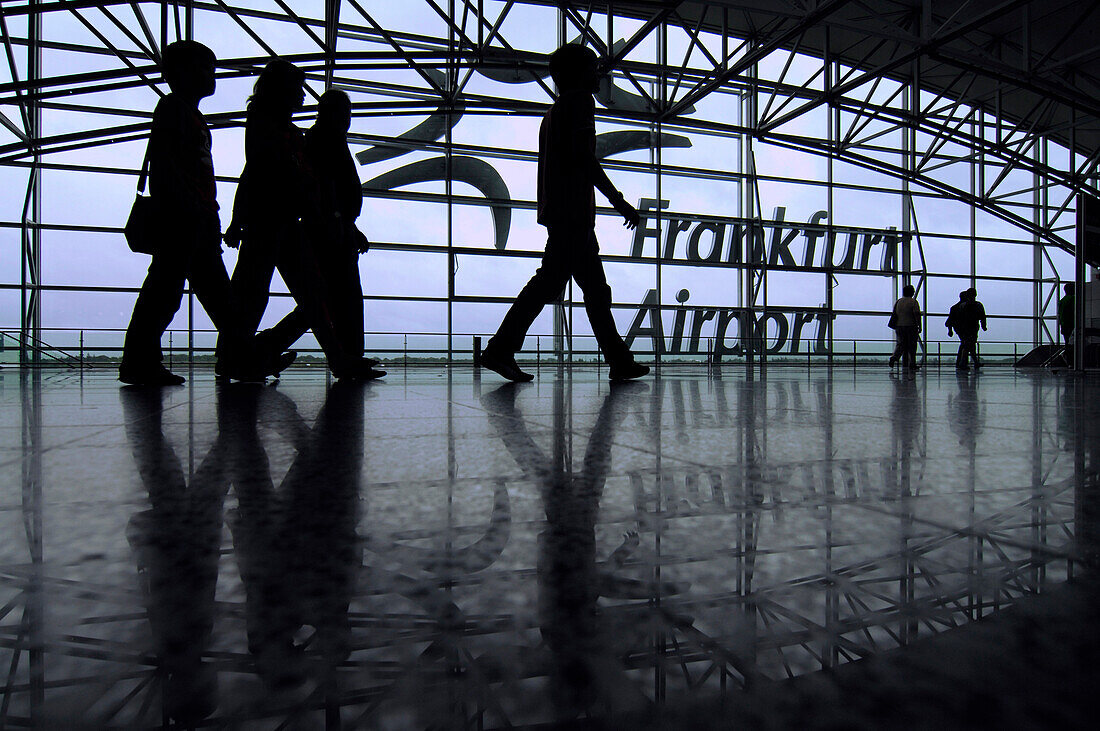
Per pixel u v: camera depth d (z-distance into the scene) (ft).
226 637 1.29
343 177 14.87
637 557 1.90
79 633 1.32
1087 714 0.97
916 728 0.93
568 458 3.96
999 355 60.75
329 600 1.53
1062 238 61.77
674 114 45.65
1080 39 49.03
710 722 0.95
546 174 14.70
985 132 62.44
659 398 9.96
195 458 3.95
